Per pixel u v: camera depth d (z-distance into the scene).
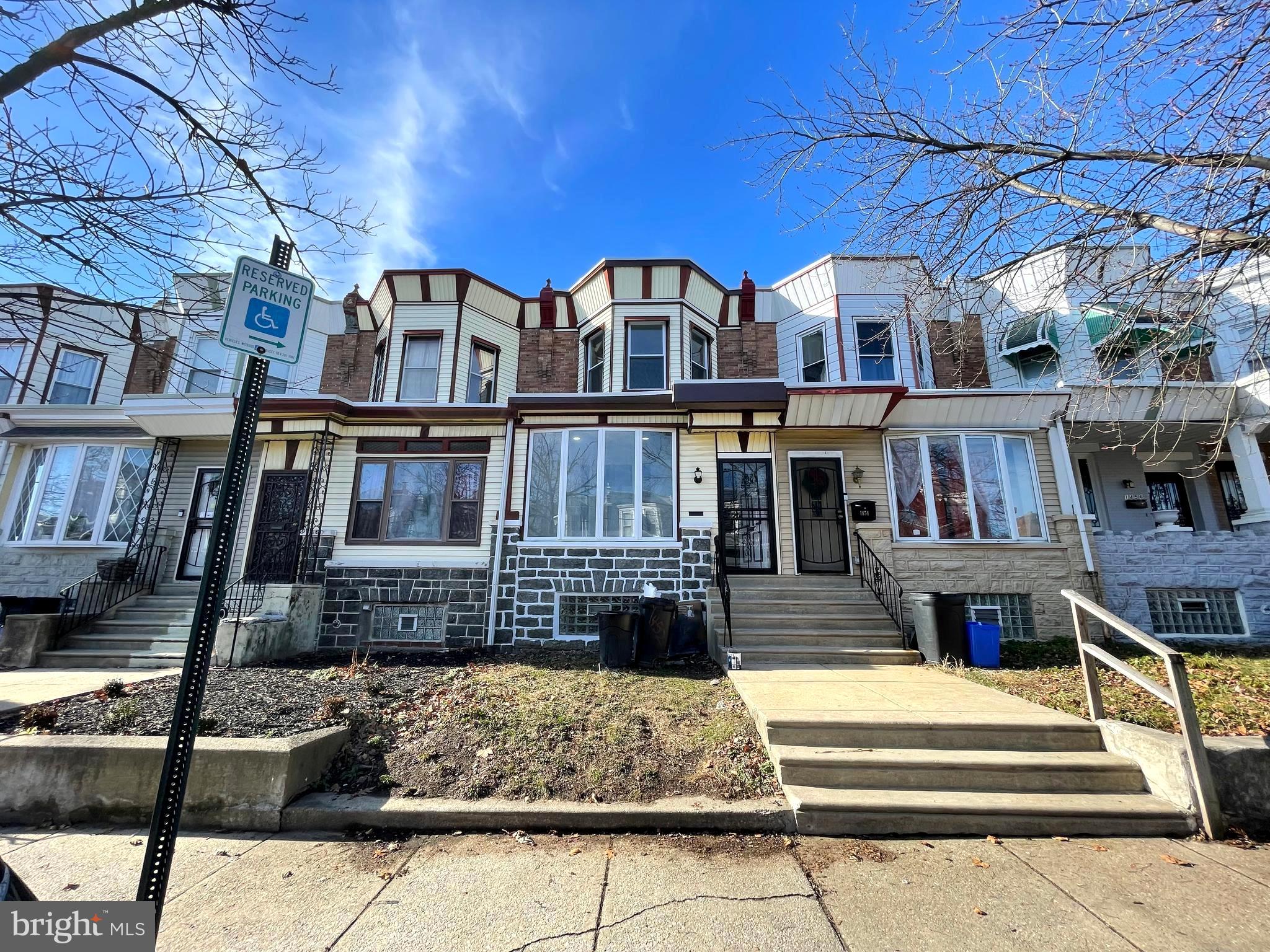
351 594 9.65
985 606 9.67
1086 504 12.84
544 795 4.20
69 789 4.11
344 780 4.44
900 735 4.73
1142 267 5.04
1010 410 10.22
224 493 2.44
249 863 3.53
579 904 3.09
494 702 5.77
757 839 3.83
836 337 12.14
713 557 9.54
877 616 8.61
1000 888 3.23
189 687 2.28
